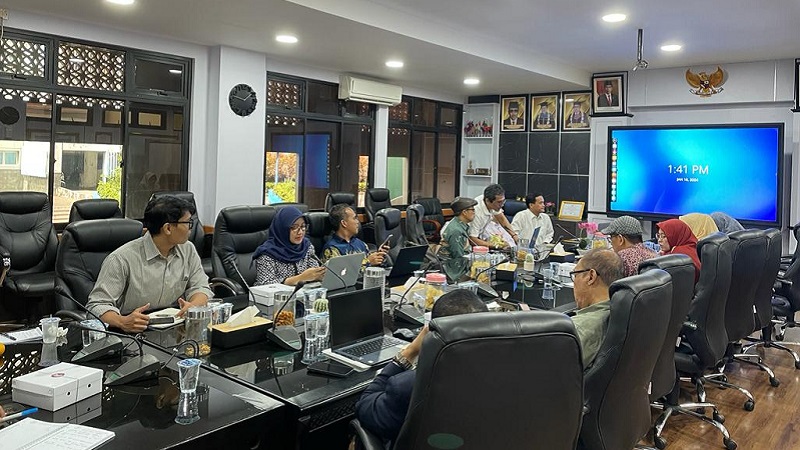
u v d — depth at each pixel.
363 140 7.68
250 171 6.13
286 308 2.54
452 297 1.63
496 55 6.09
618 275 2.21
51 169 4.96
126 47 5.28
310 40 5.41
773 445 3.10
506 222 5.79
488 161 9.04
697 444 3.10
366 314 2.34
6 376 1.85
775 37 5.60
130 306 2.73
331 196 6.54
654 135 7.15
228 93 5.86
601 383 1.83
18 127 4.75
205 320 2.29
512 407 1.34
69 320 2.59
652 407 3.31
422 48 5.57
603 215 7.85
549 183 8.45
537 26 5.39
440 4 4.79
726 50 6.20
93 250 3.12
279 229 3.47
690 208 6.97
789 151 6.69
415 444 1.35
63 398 1.63
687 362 3.09
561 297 3.34
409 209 5.76
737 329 3.39
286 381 1.92
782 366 4.38
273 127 6.60
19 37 4.68
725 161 6.71
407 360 1.67
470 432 1.33
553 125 8.36
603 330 1.97
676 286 2.33
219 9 4.44
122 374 1.83
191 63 5.79
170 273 2.81
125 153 5.39
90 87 5.11
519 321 1.33
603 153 7.81
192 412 1.63
